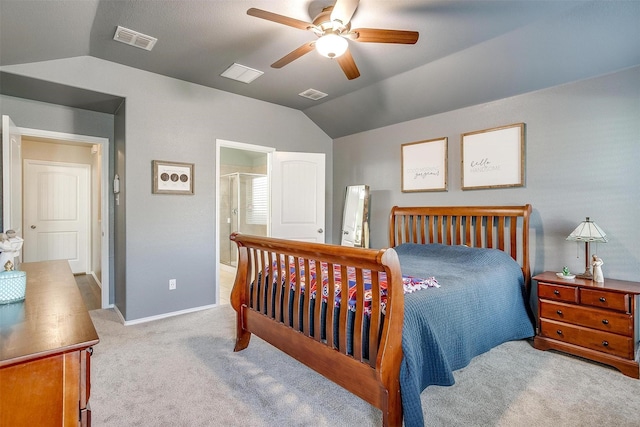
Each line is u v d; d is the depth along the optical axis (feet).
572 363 8.18
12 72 9.05
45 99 11.07
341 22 6.58
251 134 13.91
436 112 12.62
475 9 7.63
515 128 10.54
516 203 10.62
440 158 12.55
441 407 6.36
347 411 6.31
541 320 8.98
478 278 8.04
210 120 12.74
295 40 9.06
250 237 8.05
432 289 6.77
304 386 7.18
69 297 4.72
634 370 7.44
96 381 7.32
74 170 18.47
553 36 8.45
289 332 7.07
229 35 8.82
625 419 5.98
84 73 10.08
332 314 6.06
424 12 7.71
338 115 15.01
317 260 6.28
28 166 17.13
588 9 7.59
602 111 8.98
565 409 6.29
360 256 5.22
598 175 9.05
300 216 15.07
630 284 8.13
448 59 10.16
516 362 8.26
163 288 11.74
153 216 11.50
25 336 3.26
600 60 8.66
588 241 8.41
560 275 9.05
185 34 8.75
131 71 10.94
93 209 17.80
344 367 5.78
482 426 5.79
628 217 8.59
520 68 9.65
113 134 13.03
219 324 11.01
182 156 12.07
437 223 12.39
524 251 9.96
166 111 11.70
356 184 15.89
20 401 2.87
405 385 5.14
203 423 5.90
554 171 9.84
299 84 12.32
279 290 7.44
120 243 11.77
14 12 6.79
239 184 22.45
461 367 6.72
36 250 17.43
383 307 5.73
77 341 3.16
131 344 9.35
